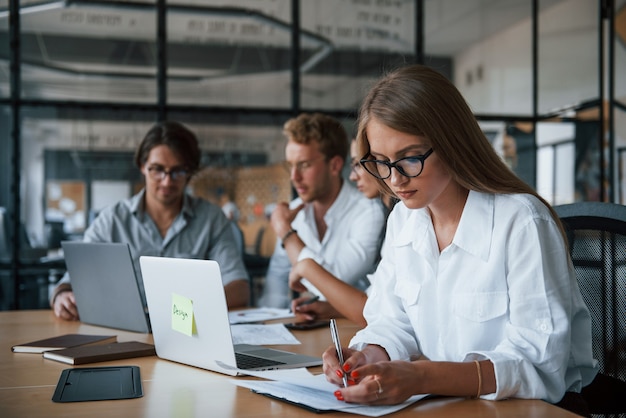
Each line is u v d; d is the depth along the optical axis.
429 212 1.67
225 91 5.18
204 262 1.58
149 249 3.12
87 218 5.03
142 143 3.08
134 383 1.50
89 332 2.29
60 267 4.98
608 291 1.73
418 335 1.69
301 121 3.10
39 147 4.96
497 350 1.43
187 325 1.67
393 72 1.50
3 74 4.93
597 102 5.38
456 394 1.34
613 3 5.35
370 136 1.48
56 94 5.00
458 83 5.31
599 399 1.72
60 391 1.45
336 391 1.30
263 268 5.14
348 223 3.08
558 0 5.38
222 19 5.16
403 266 1.71
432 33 5.32
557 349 1.41
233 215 5.16
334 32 5.27
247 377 1.58
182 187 3.11
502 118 5.33
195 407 1.32
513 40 5.36
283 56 5.23
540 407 1.31
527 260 1.46
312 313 2.47
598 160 5.38
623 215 1.74
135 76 5.08
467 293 1.55
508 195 1.54
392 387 1.28
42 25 4.97
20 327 2.41
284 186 5.22
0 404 1.36
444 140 1.44
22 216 4.94
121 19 5.06
